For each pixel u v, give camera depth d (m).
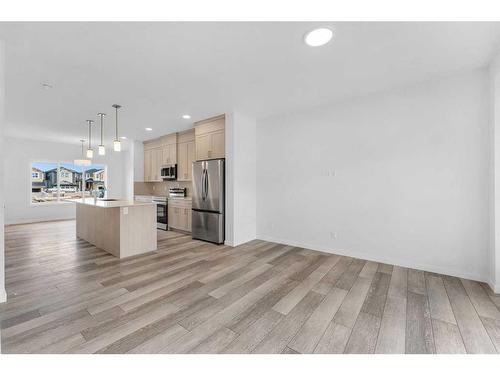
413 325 1.82
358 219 3.41
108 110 3.87
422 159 2.90
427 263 2.90
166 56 2.24
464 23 1.80
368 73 2.63
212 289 2.45
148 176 6.68
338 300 2.21
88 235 4.41
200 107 3.78
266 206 4.46
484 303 2.13
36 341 1.62
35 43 2.01
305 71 2.57
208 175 4.39
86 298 2.23
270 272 2.91
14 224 6.23
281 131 4.21
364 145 3.33
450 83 2.71
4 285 2.29
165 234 5.14
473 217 2.62
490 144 2.47
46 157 6.80
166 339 1.66
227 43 2.04
